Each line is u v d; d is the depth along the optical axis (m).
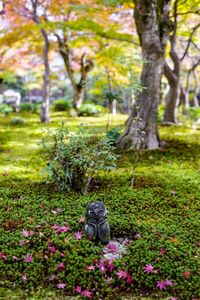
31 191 4.54
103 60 11.00
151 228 3.53
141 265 2.88
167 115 11.38
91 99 20.45
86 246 3.08
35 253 2.98
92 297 2.57
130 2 8.07
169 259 2.98
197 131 9.98
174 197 4.51
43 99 11.52
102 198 4.31
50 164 4.45
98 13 9.98
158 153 6.87
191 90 22.38
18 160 6.40
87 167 4.52
